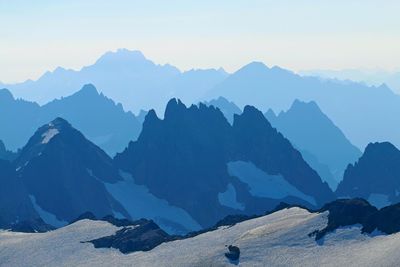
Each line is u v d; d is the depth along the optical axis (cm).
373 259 19088
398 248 19100
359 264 19075
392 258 18675
